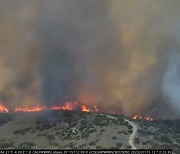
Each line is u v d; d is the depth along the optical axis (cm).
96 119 5491
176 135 5356
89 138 4709
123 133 4734
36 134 5319
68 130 5241
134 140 4469
